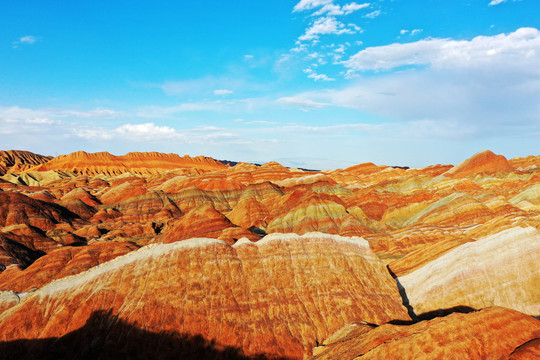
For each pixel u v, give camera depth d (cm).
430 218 13775
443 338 4109
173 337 5238
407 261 8706
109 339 5069
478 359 3912
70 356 4909
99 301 5381
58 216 15188
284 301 6028
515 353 3881
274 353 5366
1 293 5862
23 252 10650
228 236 9300
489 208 13212
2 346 4909
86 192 19712
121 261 5875
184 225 11062
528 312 6281
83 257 8969
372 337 4719
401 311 6419
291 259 6625
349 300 6234
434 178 19675
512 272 6744
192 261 6094
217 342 5325
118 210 18262
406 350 4103
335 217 14675
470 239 8400
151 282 5709
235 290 5969
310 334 5697
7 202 14450
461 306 6681
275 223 14888
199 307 5603
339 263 6781
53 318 5150
